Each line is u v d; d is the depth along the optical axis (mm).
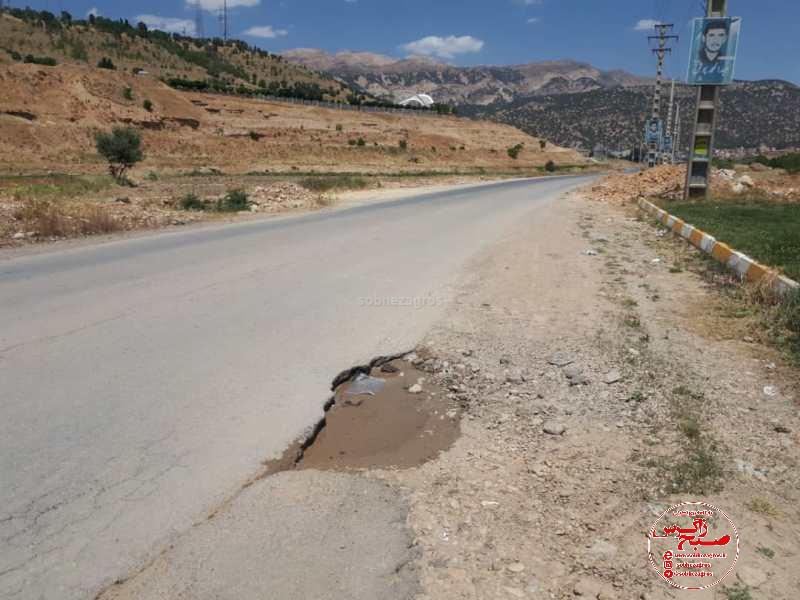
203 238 11766
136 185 26750
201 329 6156
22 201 14625
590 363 5582
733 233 11805
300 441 4051
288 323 6500
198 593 2670
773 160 39594
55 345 5516
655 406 4719
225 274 8641
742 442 4168
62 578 2730
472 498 3514
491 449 4129
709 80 20266
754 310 7074
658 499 3520
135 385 4734
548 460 3965
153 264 9141
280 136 67000
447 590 2760
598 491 3602
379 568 2871
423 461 3961
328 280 8578
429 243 12195
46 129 46812
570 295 8109
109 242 11078
